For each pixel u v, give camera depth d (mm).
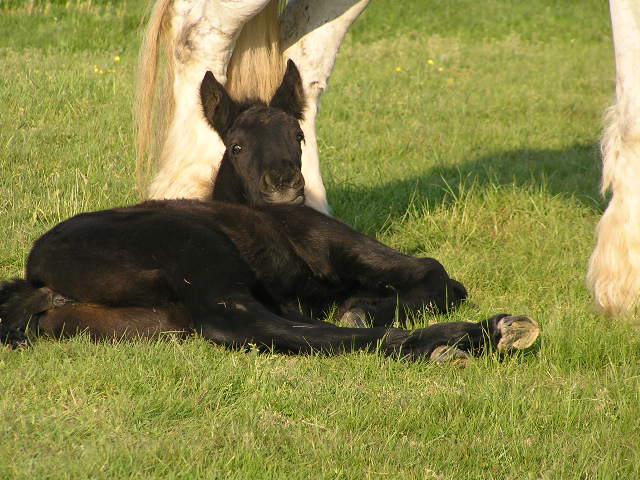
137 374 7129
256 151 9656
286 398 6977
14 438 6160
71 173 14242
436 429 6621
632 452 6367
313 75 11312
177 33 10719
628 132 8578
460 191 13891
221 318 7926
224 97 10070
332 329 7840
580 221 13539
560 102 23891
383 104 22203
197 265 8039
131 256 7992
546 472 6086
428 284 9344
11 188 13281
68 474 5723
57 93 19203
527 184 15203
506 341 7504
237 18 10328
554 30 35906
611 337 8289
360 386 7328
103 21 28078
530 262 11367
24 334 7859
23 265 10422
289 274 9258
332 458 6145
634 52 8492
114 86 20062
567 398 7004
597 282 9016
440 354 7562
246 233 8930
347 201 14125
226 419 6648
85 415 6547
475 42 33156
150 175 11656
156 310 8023
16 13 28125
